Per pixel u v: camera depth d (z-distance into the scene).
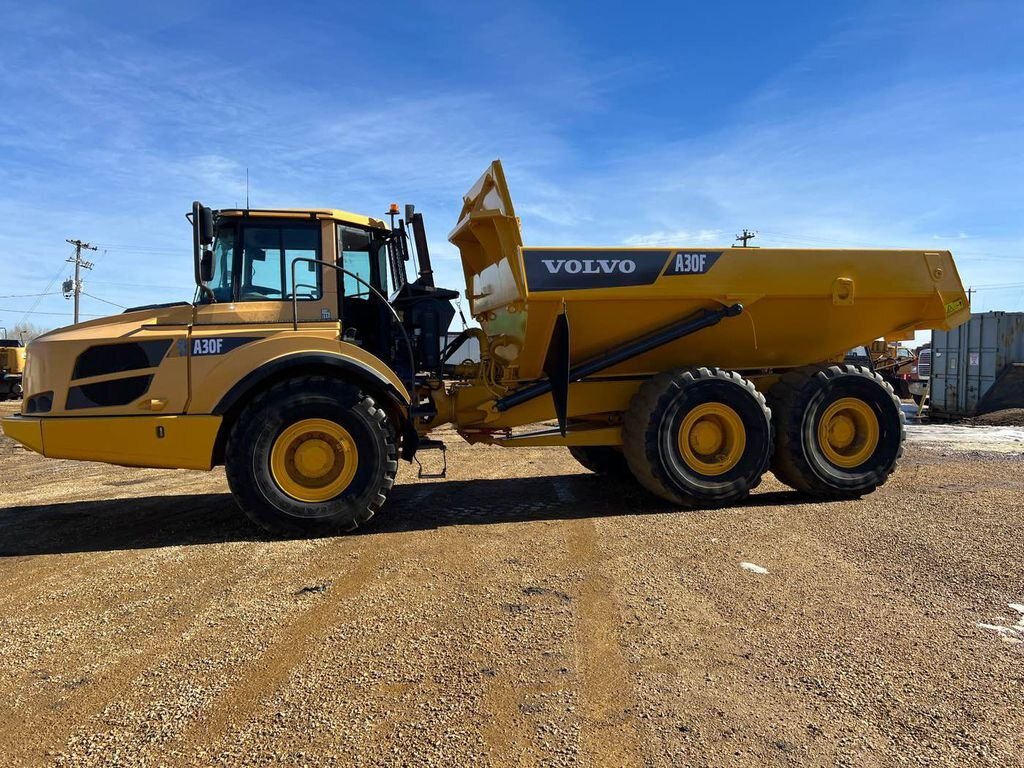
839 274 6.42
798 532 5.20
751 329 6.54
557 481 7.63
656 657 3.14
